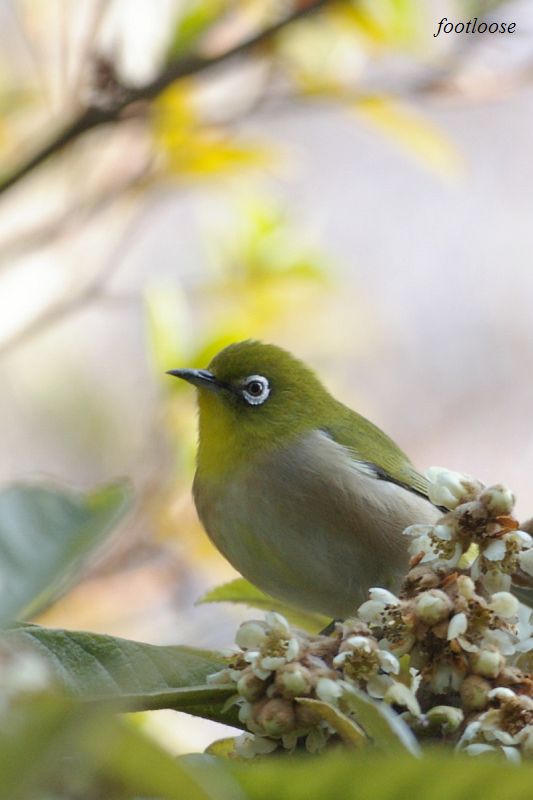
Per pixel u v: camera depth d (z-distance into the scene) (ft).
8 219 41.39
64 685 17.35
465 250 68.90
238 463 32.45
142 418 55.42
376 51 38.81
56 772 9.87
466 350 66.13
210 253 42.04
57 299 41.93
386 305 66.54
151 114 37.45
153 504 36.73
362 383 63.57
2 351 41.37
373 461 32.94
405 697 16.44
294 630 18.15
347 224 68.54
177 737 30.89
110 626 35.55
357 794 10.82
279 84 39.14
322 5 35.40
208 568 36.68
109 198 40.19
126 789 10.12
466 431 64.03
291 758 16.39
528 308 67.56
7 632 16.90
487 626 17.06
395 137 39.29
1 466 54.39
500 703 16.39
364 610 17.25
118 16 35.55
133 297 42.01
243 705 17.01
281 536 32.27
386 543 32.32
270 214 42.11
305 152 68.13
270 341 42.83
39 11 39.91
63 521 16.58
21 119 42.91
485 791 10.55
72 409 55.47
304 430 32.81
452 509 18.11
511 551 17.60
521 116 70.69
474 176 70.13
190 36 35.35
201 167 38.93
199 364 37.63
